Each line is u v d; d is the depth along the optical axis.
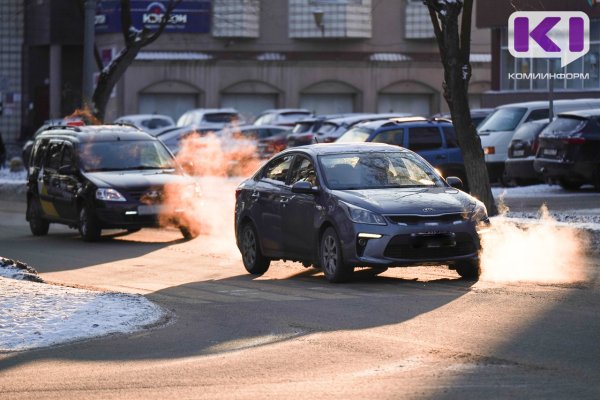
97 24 113.94
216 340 20.39
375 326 21.23
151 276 31.42
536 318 21.48
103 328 21.33
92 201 41.62
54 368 18.08
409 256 26.78
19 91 128.38
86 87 65.06
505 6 79.75
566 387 15.70
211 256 36.62
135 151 44.22
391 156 29.72
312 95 115.19
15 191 68.69
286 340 20.12
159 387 16.47
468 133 41.31
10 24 127.69
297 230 29.25
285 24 114.31
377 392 15.68
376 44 115.25
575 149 50.81
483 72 113.44
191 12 112.69
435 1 41.19
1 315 22.20
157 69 112.12
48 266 34.31
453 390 15.66
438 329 20.61
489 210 41.34
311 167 29.44
